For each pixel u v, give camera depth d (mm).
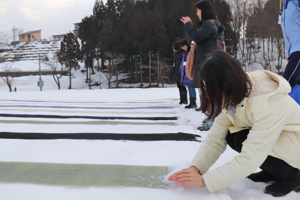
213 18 3658
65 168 1885
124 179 1683
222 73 1260
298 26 2342
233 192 1528
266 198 1446
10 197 1431
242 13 40656
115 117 4551
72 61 40938
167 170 1851
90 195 1460
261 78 1387
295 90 2258
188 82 4973
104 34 36281
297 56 2287
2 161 2041
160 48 33125
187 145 2627
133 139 2895
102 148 2498
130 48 35219
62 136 3041
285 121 1315
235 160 1345
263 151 1298
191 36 3533
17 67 53469
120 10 45375
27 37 91688
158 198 1425
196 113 4477
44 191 1505
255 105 1309
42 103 6852
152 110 5402
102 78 40750
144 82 37000
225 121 1574
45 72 46688
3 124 3824
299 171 1451
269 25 36250
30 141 2797
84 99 8289
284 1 2469
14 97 9031
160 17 33250
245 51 42656
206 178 1370
